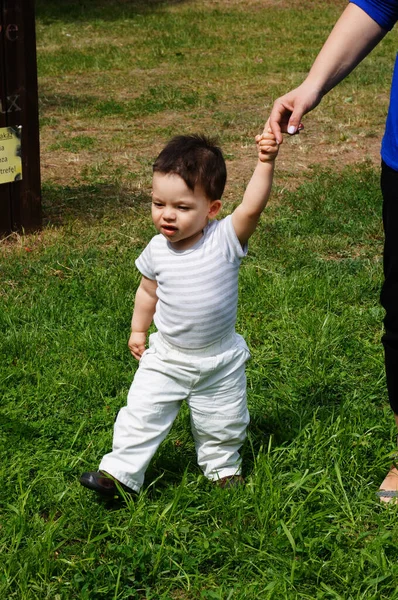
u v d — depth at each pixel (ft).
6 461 11.81
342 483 11.15
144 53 50.60
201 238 10.39
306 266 19.17
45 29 58.44
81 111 36.32
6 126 19.83
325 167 27.89
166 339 10.59
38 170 20.83
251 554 9.95
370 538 10.37
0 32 19.11
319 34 56.75
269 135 9.82
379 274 18.84
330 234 21.47
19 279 18.30
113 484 10.67
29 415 13.16
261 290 17.67
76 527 10.50
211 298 10.27
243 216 10.16
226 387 10.70
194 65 47.29
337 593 9.35
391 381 10.72
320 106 36.94
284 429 12.50
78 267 19.11
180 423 12.68
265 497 10.65
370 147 30.71
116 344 15.30
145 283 10.98
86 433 12.69
